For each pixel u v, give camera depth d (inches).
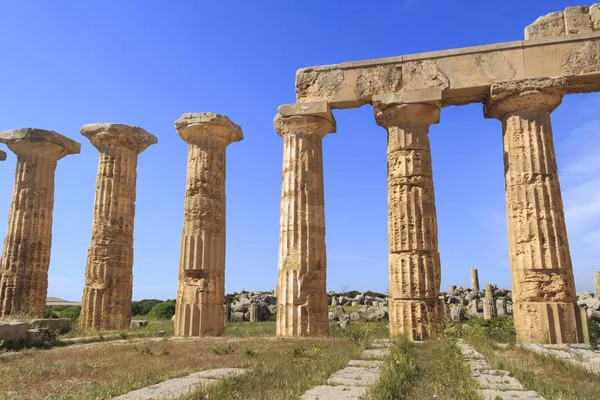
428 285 608.1
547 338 555.5
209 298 745.0
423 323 594.6
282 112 698.8
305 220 673.0
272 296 1658.5
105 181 860.6
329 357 396.2
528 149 615.5
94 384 286.4
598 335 650.2
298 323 639.8
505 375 327.3
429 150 660.7
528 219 600.4
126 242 858.8
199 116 790.5
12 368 350.3
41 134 875.4
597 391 279.0
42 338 550.9
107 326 805.2
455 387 268.5
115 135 866.8
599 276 1460.4
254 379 295.1
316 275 662.5
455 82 653.3
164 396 245.4
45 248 872.9
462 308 1502.2
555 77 619.5
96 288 819.4
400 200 637.9
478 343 514.6
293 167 689.6
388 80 677.3
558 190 610.2
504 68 642.2
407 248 621.0
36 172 879.7
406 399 256.8
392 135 661.3
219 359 403.2
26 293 834.8
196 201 774.5
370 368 353.7
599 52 623.5
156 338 674.8
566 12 662.5
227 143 829.2
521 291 591.2
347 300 1738.4
